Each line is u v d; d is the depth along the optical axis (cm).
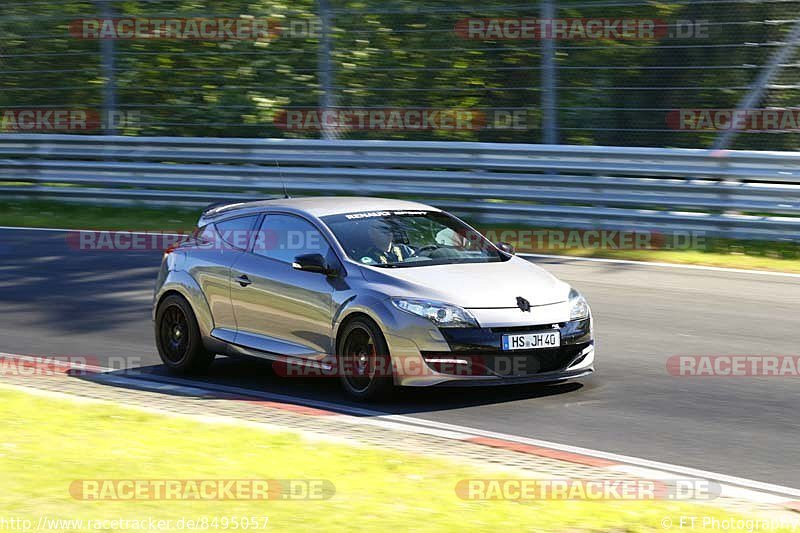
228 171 6350
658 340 3534
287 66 7056
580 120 6309
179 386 3152
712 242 5059
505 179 5594
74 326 3978
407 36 6600
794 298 4094
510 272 3014
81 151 6806
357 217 3172
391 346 2800
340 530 1766
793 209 4919
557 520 1836
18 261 5238
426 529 1777
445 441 2480
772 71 5816
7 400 2761
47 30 7544
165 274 3406
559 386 3028
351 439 2505
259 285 3133
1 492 1939
